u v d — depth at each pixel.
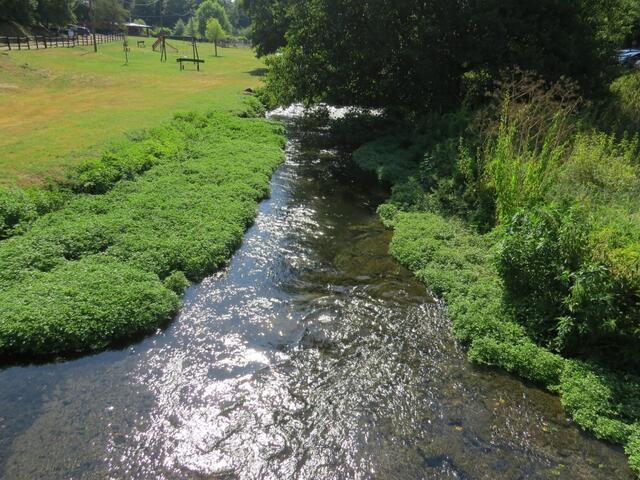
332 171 18.81
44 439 6.12
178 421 6.57
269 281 10.37
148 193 13.60
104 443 6.14
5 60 33.12
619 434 6.32
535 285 8.45
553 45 20.34
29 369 7.35
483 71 21.00
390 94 24.14
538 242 8.33
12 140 16.56
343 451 6.23
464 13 20.80
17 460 5.79
